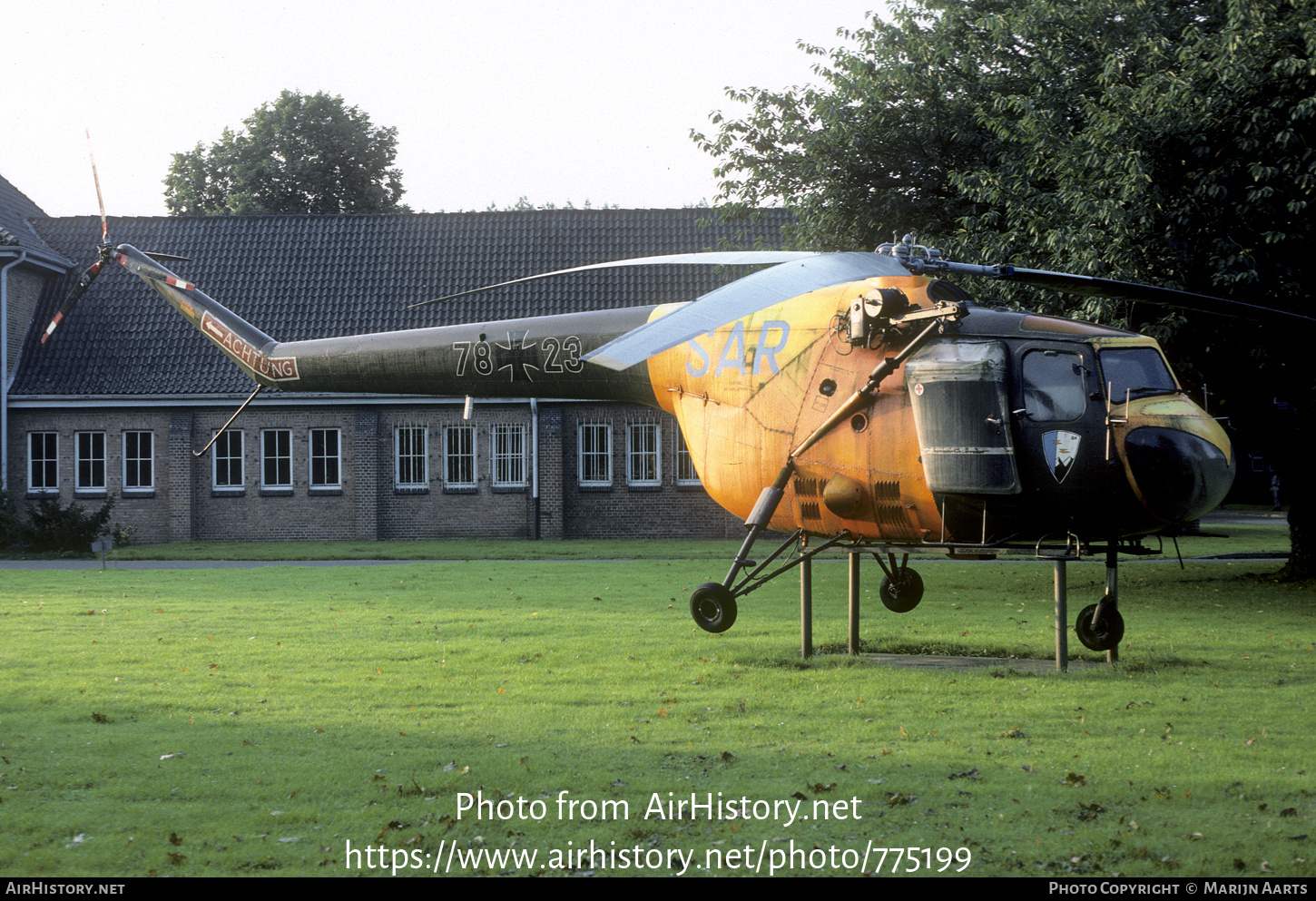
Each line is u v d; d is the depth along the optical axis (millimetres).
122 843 5352
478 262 31500
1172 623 12797
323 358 14305
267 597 15797
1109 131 13883
